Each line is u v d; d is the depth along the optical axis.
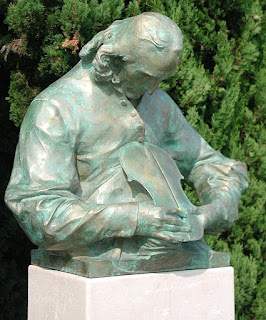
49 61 4.09
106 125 2.91
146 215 2.69
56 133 2.81
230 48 4.64
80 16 3.84
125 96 2.95
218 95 4.62
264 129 4.91
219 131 4.61
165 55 2.69
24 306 4.88
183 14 4.36
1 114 4.80
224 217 3.08
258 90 4.94
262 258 4.95
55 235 2.71
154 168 2.95
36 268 3.09
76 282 2.76
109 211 2.69
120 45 2.78
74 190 2.88
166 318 2.87
